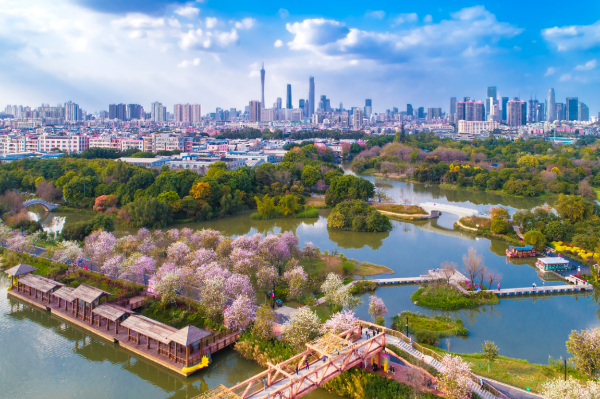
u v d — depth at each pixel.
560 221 187.38
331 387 83.12
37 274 140.88
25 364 96.25
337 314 94.88
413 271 150.12
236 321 98.25
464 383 71.88
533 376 84.06
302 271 123.44
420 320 110.31
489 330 108.31
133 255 130.75
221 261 129.25
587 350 80.31
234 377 89.38
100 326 109.38
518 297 130.38
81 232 177.00
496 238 194.00
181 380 89.38
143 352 95.88
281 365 75.56
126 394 86.69
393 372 83.00
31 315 121.12
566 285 137.38
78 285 128.50
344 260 152.62
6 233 168.00
